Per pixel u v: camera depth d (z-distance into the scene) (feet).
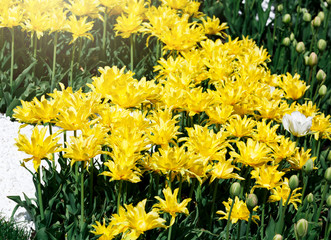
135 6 13.85
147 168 7.61
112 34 16.63
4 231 8.48
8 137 12.49
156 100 8.65
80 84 14.35
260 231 8.19
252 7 17.90
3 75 13.84
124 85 7.78
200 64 10.55
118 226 6.79
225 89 8.68
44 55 15.34
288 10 19.60
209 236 8.31
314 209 8.79
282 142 8.34
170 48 11.37
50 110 7.39
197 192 8.29
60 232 7.88
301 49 13.04
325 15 17.61
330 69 14.71
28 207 8.58
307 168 7.87
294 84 10.00
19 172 11.35
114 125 7.61
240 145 7.62
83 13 13.20
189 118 10.36
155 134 7.30
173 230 7.65
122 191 8.30
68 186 8.25
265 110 8.87
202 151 7.42
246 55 11.26
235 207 7.58
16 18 12.57
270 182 7.84
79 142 6.82
